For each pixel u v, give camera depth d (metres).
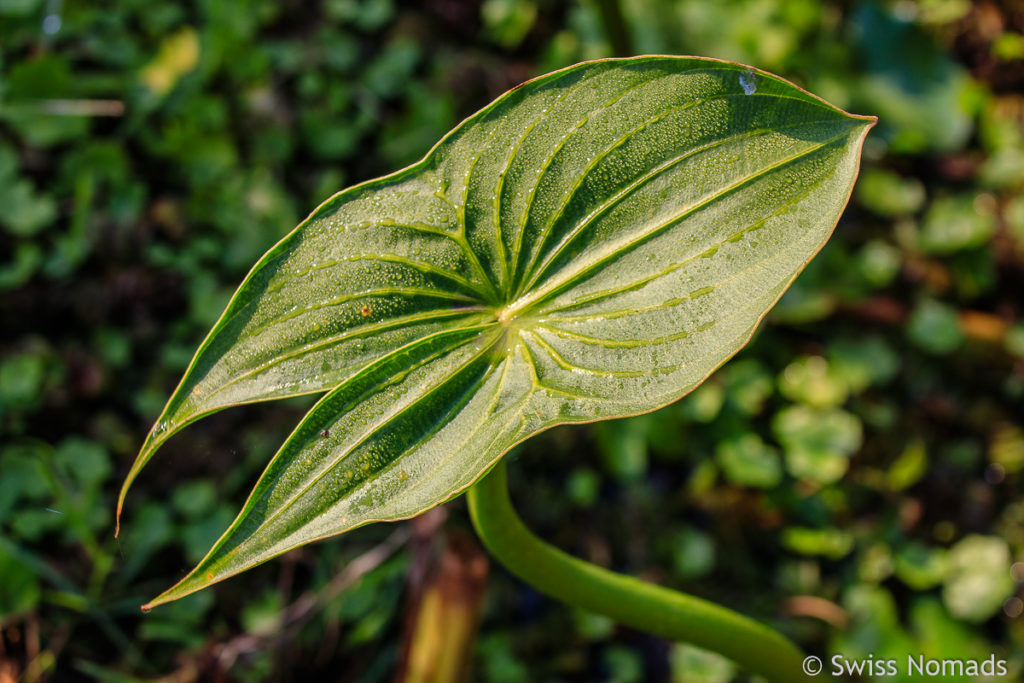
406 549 1.19
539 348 0.61
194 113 1.46
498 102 0.62
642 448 1.31
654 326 0.60
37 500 1.18
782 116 0.61
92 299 1.34
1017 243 1.49
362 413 0.60
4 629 1.07
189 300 1.37
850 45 1.59
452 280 0.62
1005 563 1.28
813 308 1.41
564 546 1.30
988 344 1.43
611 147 0.62
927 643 1.25
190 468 1.25
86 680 1.12
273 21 1.60
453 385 0.61
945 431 1.41
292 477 0.59
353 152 1.51
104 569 1.12
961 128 1.55
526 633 1.23
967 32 1.67
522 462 1.35
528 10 1.62
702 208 0.61
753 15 1.56
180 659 1.13
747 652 0.73
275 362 0.61
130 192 1.42
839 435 1.35
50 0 1.54
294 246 0.61
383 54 1.58
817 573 1.31
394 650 1.16
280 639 1.13
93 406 1.30
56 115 1.44
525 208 0.62
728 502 1.34
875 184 1.54
